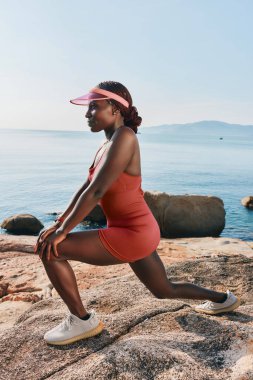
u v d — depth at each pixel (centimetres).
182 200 1576
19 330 269
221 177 3866
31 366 229
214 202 1598
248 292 373
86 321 246
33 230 1627
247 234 1655
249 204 2262
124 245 240
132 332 262
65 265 240
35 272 679
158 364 217
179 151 9406
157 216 1579
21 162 5128
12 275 663
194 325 268
